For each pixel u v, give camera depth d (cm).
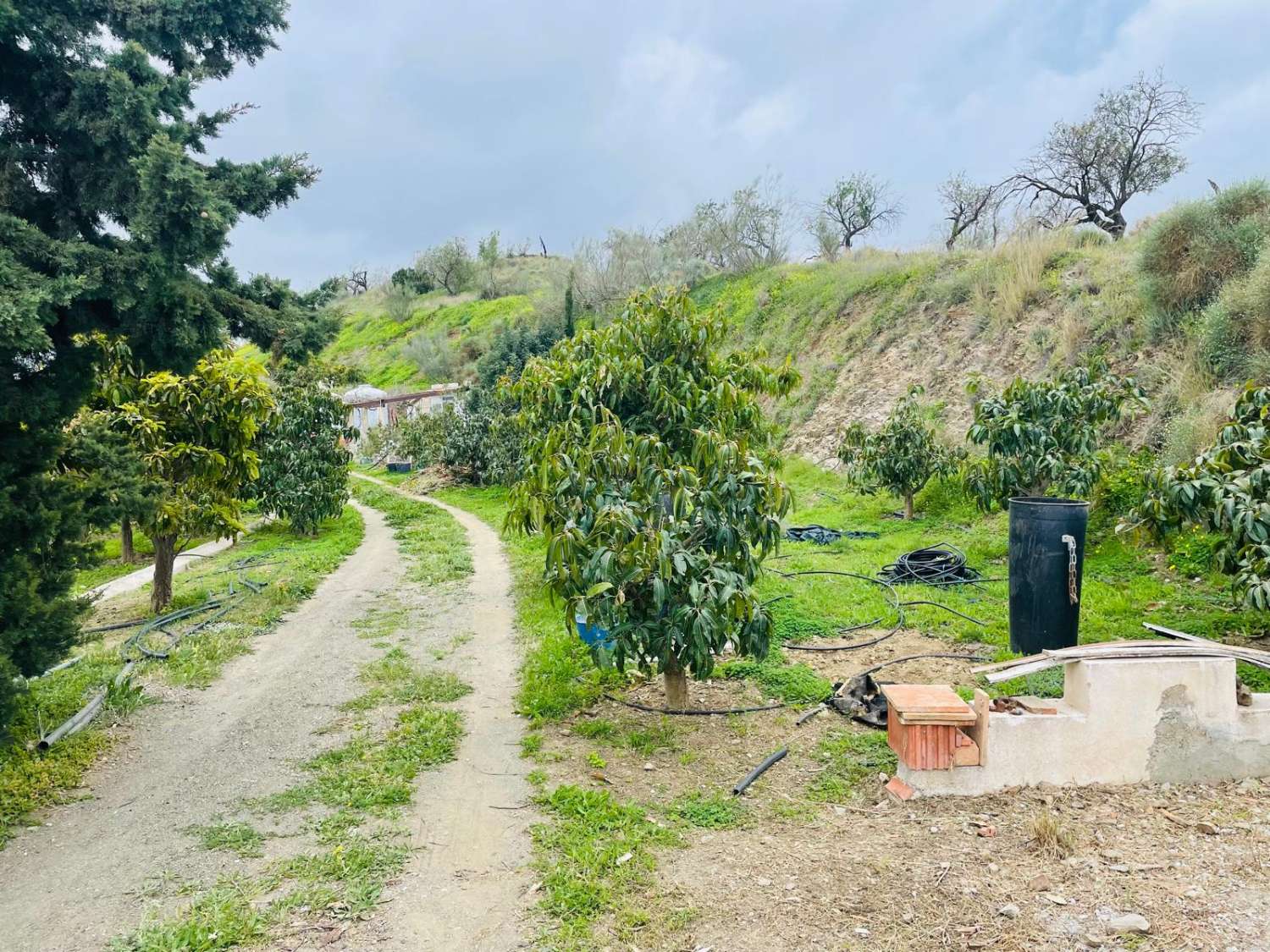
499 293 5134
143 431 847
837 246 2816
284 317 617
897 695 416
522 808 417
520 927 312
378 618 894
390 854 371
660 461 516
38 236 454
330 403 1645
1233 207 1126
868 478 1220
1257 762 403
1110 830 356
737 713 539
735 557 509
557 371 673
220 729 559
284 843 389
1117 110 2048
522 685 623
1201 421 888
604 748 495
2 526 459
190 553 1549
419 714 565
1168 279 1124
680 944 295
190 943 303
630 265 3259
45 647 476
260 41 580
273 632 837
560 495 520
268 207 601
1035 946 280
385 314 5494
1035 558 602
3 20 434
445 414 2481
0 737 450
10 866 376
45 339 403
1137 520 609
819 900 317
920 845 354
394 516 1820
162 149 444
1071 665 416
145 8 520
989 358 1438
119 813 430
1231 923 284
